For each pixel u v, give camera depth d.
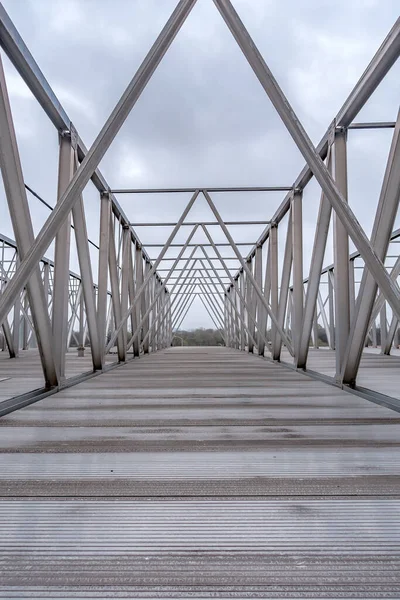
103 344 6.96
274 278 9.56
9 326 11.31
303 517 1.51
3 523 1.46
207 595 1.10
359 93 4.20
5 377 6.01
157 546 1.33
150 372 6.95
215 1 3.06
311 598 1.09
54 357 4.45
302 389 4.70
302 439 2.51
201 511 1.56
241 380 5.64
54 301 4.77
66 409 3.47
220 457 2.17
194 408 3.51
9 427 2.82
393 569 1.21
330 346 17.33
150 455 2.20
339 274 4.93
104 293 7.10
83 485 1.79
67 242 4.82
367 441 2.46
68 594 1.10
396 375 6.24
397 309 2.77
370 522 1.47
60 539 1.36
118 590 1.12
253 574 1.19
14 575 1.18
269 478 1.87
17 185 3.34
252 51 3.04
